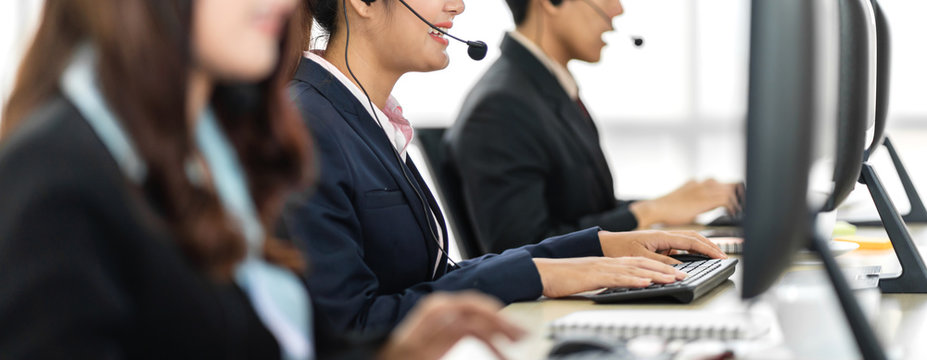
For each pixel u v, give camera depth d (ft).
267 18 2.57
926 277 4.66
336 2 5.22
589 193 8.15
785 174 2.83
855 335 3.10
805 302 4.29
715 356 3.19
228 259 2.49
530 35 8.34
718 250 5.44
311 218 4.41
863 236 6.69
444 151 7.97
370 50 5.32
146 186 2.39
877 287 4.75
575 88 8.72
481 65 21.33
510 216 7.70
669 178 21.21
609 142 21.91
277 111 3.05
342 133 4.81
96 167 2.22
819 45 2.93
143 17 2.29
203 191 2.48
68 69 2.37
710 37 21.44
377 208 4.84
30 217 2.13
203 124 2.73
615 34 21.79
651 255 5.32
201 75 2.58
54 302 2.12
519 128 7.86
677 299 4.46
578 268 4.67
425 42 5.34
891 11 20.03
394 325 4.41
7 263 2.11
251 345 2.63
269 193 3.04
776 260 2.95
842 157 4.30
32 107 2.37
